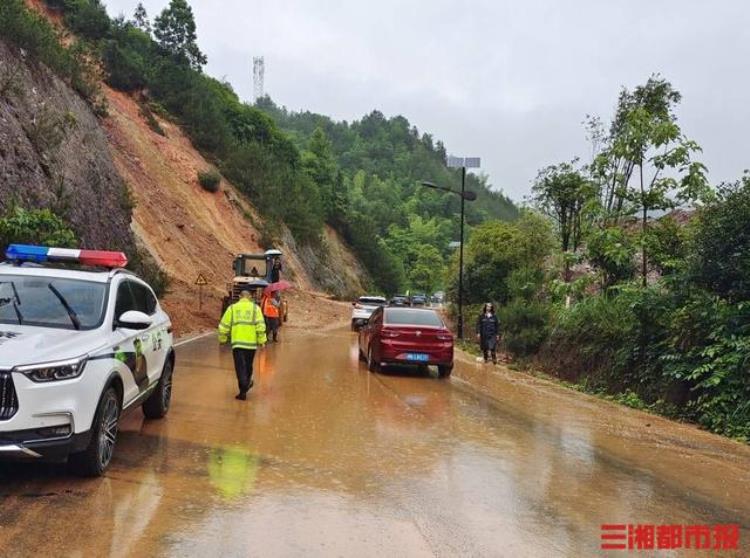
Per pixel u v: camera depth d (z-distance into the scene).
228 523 5.02
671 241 15.59
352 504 5.64
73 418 5.42
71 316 6.45
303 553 4.56
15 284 6.72
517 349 20.09
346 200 84.38
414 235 119.44
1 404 5.11
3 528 4.73
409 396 11.71
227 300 24.91
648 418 11.16
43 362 5.30
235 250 41.38
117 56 43.34
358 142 192.38
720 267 11.58
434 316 15.15
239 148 52.09
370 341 15.25
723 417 10.41
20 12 21.00
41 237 12.72
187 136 47.31
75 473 5.89
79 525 4.84
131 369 6.83
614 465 7.52
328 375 13.96
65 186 18.58
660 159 15.54
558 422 10.08
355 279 71.69
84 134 22.72
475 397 12.09
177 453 6.95
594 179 17.97
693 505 6.17
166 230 34.91
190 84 49.97
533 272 27.50
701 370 10.95
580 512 5.76
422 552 4.70
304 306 40.75
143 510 5.20
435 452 7.62
